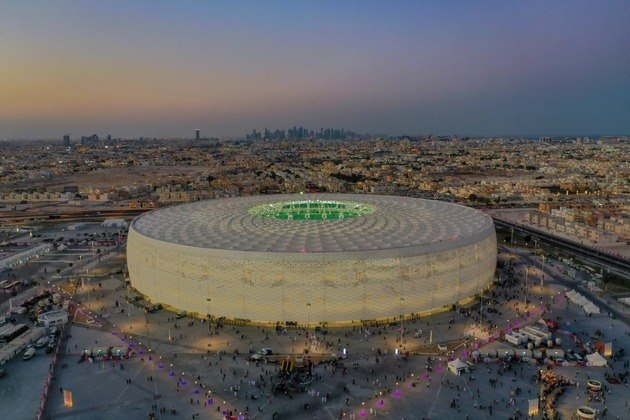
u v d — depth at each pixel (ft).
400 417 374.84
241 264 534.78
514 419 370.53
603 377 433.48
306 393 408.26
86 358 473.67
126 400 402.72
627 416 374.43
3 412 388.98
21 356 482.28
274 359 465.06
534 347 487.61
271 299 533.55
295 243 573.74
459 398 399.65
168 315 572.92
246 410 385.09
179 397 405.39
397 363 456.45
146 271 610.24
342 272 527.40
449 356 468.75
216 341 504.43
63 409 391.65
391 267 538.88
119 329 536.83
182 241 588.50
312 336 510.99
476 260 605.73
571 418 371.15
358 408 386.93
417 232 625.82
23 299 643.04
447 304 579.48
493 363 457.27
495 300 612.29
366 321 541.34
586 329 530.27
